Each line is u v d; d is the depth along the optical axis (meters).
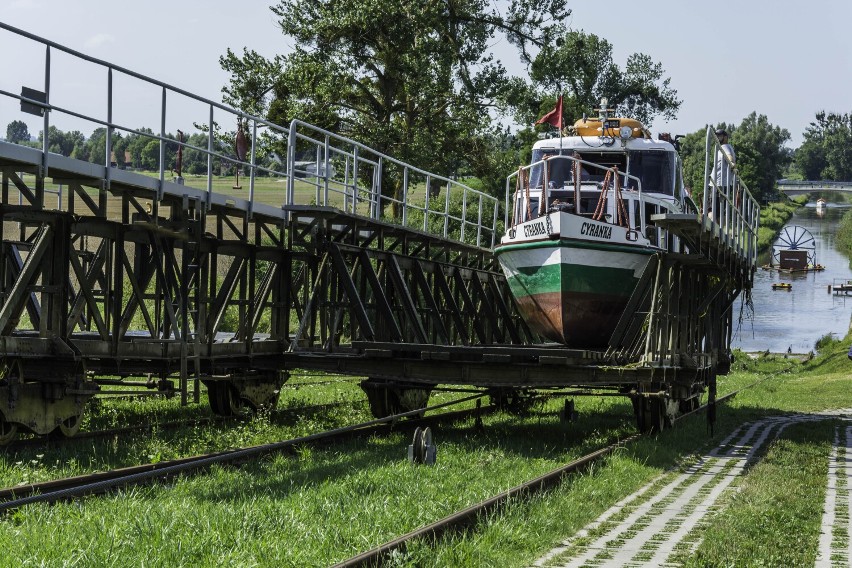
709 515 10.07
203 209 15.88
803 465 14.05
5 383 12.84
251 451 12.95
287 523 8.70
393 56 45.19
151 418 17.23
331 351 17.70
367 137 45.72
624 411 22.48
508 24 49.59
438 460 13.34
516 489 10.28
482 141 48.41
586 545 8.59
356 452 13.95
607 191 21.14
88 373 14.68
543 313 20.27
